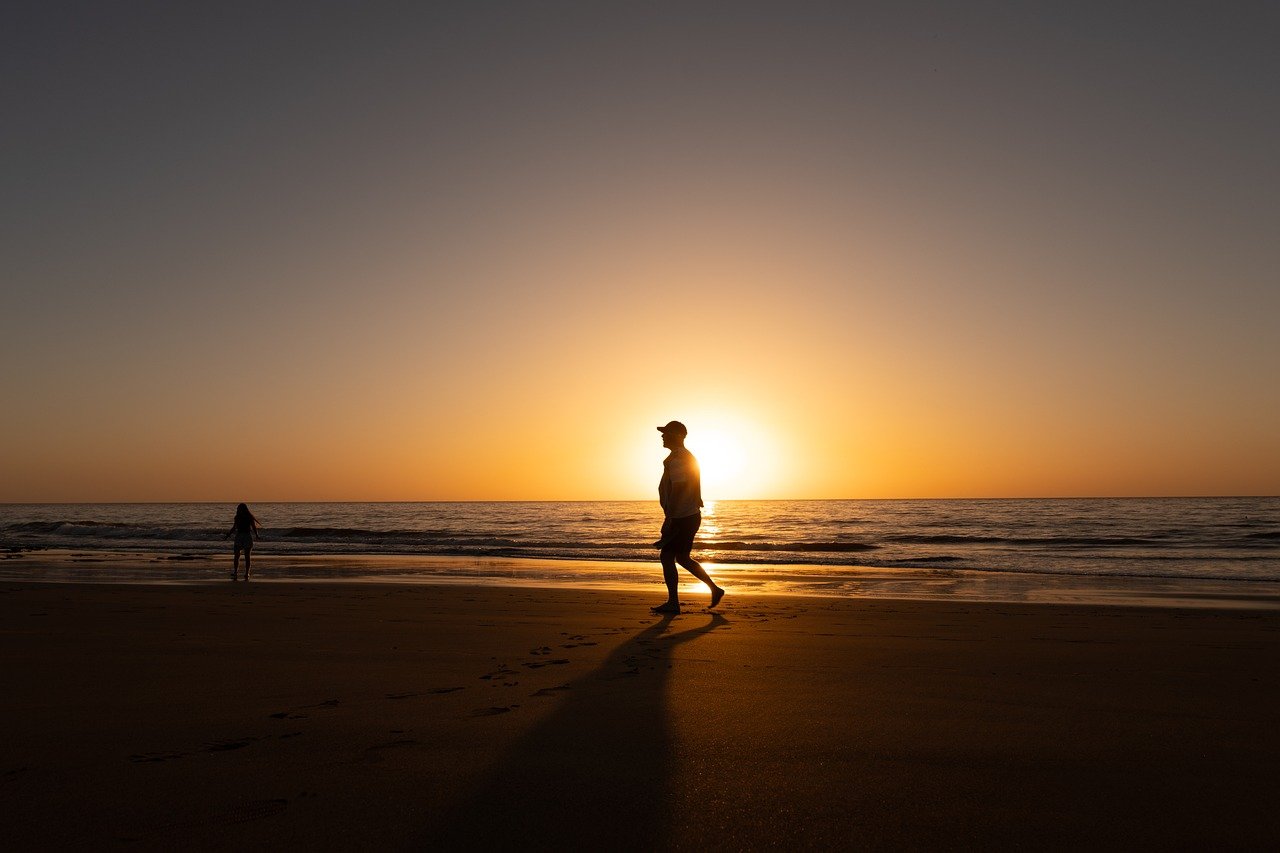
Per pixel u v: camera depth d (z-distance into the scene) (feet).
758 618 25.48
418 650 18.57
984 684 14.79
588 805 8.35
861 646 19.35
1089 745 10.70
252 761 9.83
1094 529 143.95
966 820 7.98
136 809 8.18
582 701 13.24
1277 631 22.93
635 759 9.96
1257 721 12.07
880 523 185.26
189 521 234.38
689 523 26.73
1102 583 48.57
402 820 7.90
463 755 10.10
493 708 12.72
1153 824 7.89
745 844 7.36
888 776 9.36
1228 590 43.39
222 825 7.75
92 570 54.80
